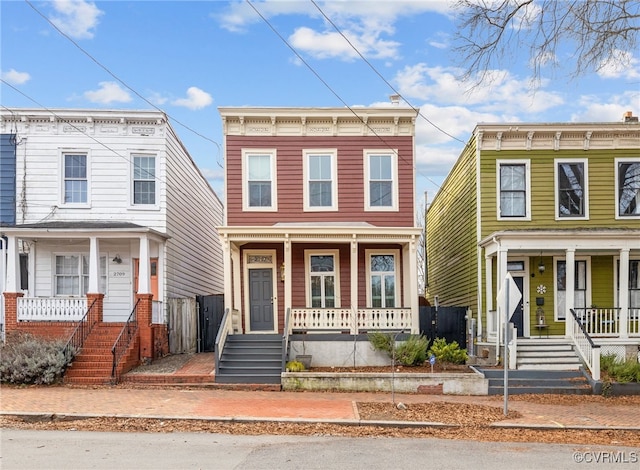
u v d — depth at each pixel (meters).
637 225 20.16
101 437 10.05
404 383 15.76
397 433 11.00
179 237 22.66
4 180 20.28
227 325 18.23
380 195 20.44
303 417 11.85
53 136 20.48
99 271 19.92
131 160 20.64
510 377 16.41
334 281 20.44
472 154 21.11
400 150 20.55
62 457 8.56
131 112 20.48
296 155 20.42
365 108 20.27
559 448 9.97
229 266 18.61
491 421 11.99
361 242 19.38
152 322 19.19
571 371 16.75
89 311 18.16
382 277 20.55
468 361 17.88
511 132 20.20
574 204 20.33
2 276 19.70
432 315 20.80
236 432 10.73
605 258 20.12
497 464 8.62
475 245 20.61
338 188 20.34
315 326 18.66
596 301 20.02
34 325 18.34
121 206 20.48
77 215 20.36
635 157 20.34
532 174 20.31
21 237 18.78
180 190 22.91
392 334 17.27
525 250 18.97
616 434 11.33
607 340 18.16
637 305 20.17
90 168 20.52
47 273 20.58
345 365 18.08
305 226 18.69
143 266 18.75
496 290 20.06
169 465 8.22
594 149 20.36
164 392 15.02
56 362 15.77
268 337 18.34
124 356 16.86
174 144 21.97
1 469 7.89
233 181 20.20
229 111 20.08
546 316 20.03
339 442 10.02
